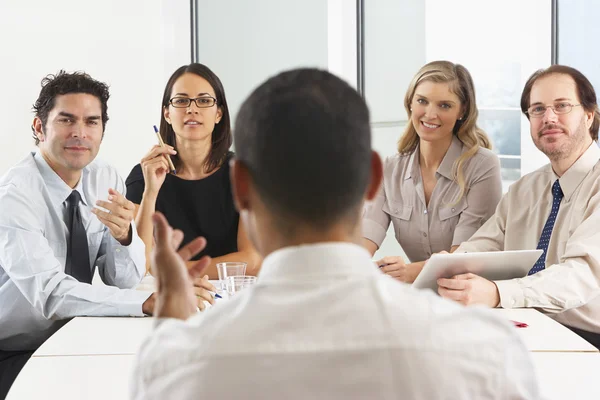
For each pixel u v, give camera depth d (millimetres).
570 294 2234
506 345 729
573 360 1676
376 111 5145
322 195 741
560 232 2566
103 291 2184
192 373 702
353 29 5137
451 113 3014
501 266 2199
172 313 840
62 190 2479
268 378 689
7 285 2355
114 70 4797
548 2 4887
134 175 3074
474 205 3043
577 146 2582
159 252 858
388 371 688
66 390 1487
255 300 735
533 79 2715
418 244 3160
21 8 4555
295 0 5109
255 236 800
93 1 4719
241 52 5129
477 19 4957
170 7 4988
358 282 737
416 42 5039
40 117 2457
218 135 3062
